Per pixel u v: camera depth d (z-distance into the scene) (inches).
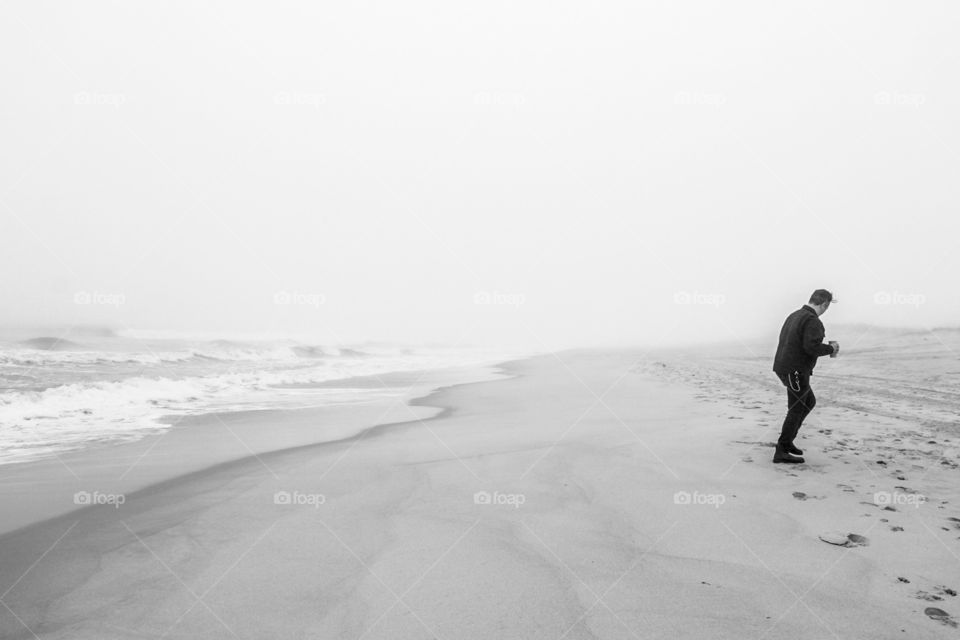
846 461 220.1
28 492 206.5
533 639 105.4
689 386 504.4
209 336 1808.6
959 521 157.9
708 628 107.7
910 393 380.8
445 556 145.6
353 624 112.1
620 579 130.6
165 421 366.6
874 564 133.8
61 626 112.5
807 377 214.2
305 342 1893.5
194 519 176.2
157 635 108.7
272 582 131.6
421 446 283.9
